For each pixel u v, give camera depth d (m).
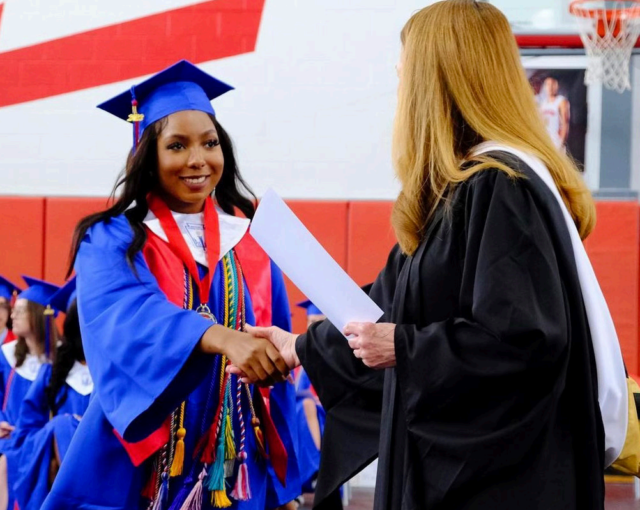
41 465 4.24
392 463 1.77
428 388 1.68
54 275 5.88
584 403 1.69
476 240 1.70
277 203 1.96
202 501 2.40
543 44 5.79
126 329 2.25
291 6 6.10
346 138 6.07
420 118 1.83
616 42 5.68
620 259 5.62
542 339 1.61
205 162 2.45
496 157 1.75
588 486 1.69
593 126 5.86
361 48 6.08
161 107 2.47
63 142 6.10
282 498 2.56
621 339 5.57
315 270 1.90
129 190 2.46
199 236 2.51
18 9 6.11
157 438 2.34
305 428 4.82
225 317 2.46
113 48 6.09
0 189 6.06
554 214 1.71
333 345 2.01
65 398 4.37
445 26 1.84
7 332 5.64
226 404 2.42
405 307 1.80
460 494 1.68
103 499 2.38
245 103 6.07
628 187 5.84
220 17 6.09
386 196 6.03
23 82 6.10
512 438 1.65
